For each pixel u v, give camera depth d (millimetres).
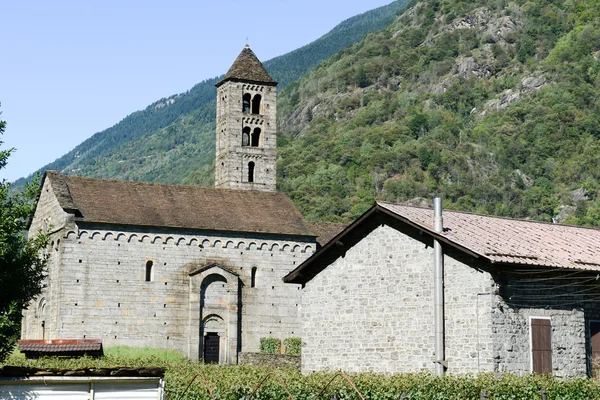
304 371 49219
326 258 49438
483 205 188625
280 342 75812
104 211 73812
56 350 57656
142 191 78312
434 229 43500
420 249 44781
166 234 74875
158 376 26406
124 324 72500
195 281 74812
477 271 41812
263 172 92125
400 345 44938
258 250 77688
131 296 73062
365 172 197500
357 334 47094
